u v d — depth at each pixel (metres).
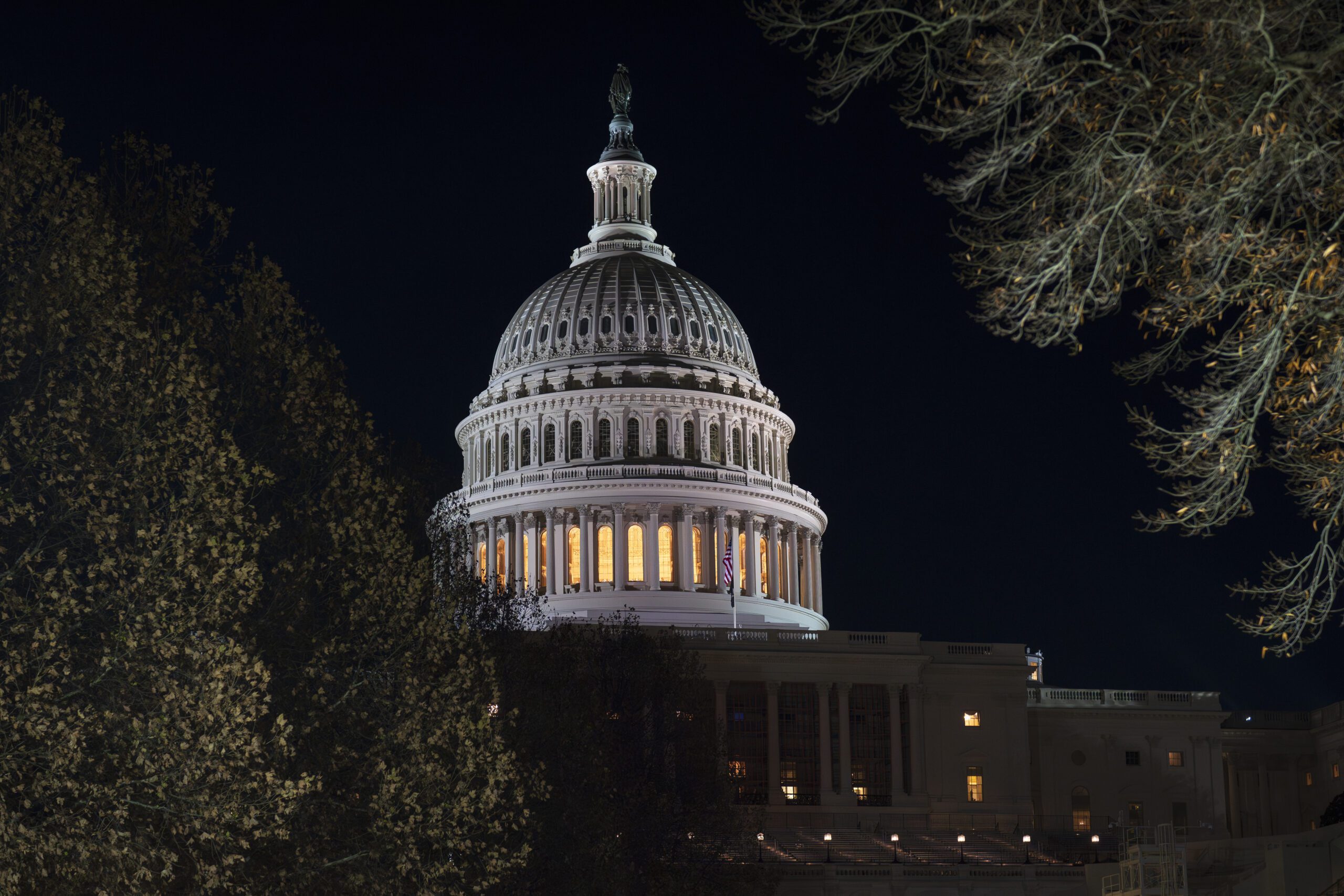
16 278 39.81
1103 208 20.91
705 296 154.38
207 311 48.12
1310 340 21.95
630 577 139.75
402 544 47.03
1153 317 21.84
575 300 151.00
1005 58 20.58
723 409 146.75
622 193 162.62
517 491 142.50
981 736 119.88
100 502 37.09
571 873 58.44
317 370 48.31
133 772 36.31
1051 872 100.25
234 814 36.50
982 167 20.80
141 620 35.78
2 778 33.94
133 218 47.59
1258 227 21.14
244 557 42.31
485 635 61.84
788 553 146.50
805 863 99.44
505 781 47.22
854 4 20.84
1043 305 21.28
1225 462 21.66
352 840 43.94
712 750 84.38
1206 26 20.38
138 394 38.66
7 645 34.25
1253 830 130.12
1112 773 124.62
